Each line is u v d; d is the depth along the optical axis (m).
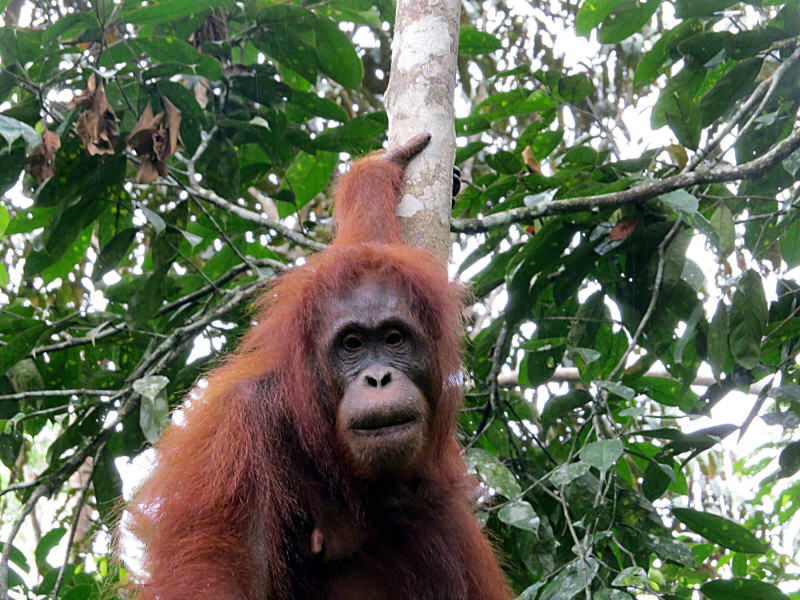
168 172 5.40
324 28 5.22
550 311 5.67
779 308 5.14
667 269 5.16
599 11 5.38
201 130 5.41
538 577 4.58
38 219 5.55
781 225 5.10
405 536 3.51
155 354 4.98
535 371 5.45
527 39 8.58
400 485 3.50
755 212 5.43
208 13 5.32
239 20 5.68
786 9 4.91
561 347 5.41
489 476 4.13
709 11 5.01
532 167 5.77
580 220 5.20
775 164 4.83
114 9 4.84
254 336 3.64
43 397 4.81
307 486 3.37
